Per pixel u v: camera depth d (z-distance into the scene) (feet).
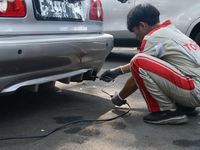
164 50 6.55
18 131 6.41
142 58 6.48
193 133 6.38
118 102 7.86
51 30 6.68
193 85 6.39
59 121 7.05
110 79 8.01
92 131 6.45
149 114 6.96
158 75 6.38
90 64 7.97
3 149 5.55
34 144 5.79
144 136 6.21
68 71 7.36
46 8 6.57
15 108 7.93
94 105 8.32
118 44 16.15
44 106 8.15
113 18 15.62
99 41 7.84
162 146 5.74
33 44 5.96
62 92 9.63
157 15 6.84
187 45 6.61
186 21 13.78
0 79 5.71
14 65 5.76
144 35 7.00
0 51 5.41
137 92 9.70
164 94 6.58
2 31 5.64
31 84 6.31
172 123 6.80
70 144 5.80
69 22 7.25
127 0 14.97
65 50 6.74
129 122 7.02
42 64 6.36
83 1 7.80
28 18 6.14
